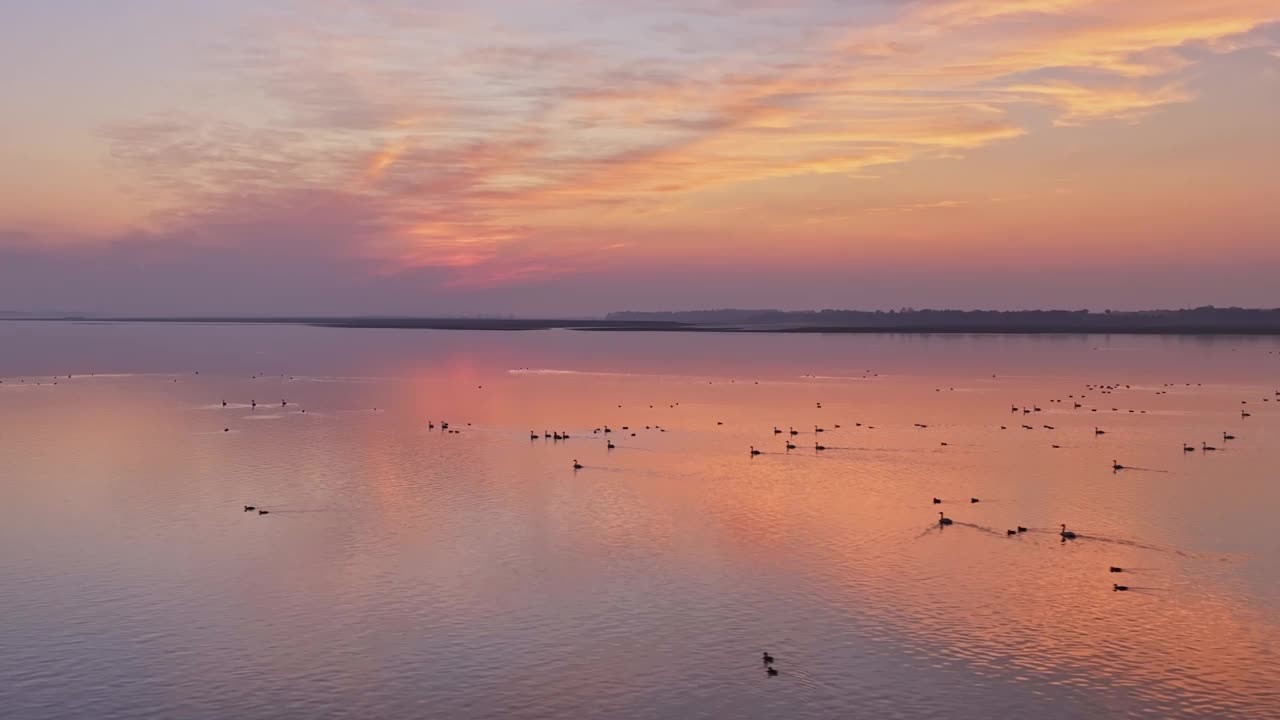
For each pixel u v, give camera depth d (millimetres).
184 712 39188
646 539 61719
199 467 84562
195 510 68750
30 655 44156
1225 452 94312
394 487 76375
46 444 96875
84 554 58469
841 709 39781
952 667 43375
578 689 41250
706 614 49062
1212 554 59031
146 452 92312
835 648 45219
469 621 48125
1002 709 39812
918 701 40438
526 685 41594
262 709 39469
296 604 50250
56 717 38750
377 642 45719
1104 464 87812
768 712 39469
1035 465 87188
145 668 42969
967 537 62500
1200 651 45062
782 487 77062
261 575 54562
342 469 83750
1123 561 57719
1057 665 43625
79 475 80875
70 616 48625
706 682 41938
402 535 62469
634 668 43188
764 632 46938
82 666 43125
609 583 53438
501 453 92500
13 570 55469
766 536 62531
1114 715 39406
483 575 54625
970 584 53500
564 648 45125
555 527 64438
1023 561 57562
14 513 67938
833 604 50469
